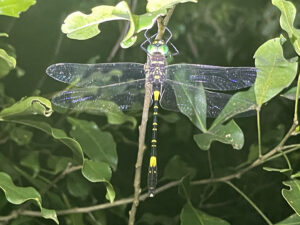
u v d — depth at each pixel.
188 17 0.54
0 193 0.38
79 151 0.32
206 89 0.37
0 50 0.30
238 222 0.50
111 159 0.37
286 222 0.34
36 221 0.39
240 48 0.55
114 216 0.46
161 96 0.37
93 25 0.29
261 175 0.49
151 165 0.37
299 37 0.31
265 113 0.51
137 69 0.36
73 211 0.37
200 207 0.47
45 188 0.38
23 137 0.40
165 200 0.48
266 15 0.54
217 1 0.55
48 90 0.47
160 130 0.49
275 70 0.34
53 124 0.43
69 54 0.49
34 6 0.47
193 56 0.55
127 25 0.44
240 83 0.36
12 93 0.47
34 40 0.47
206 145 0.35
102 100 0.36
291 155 0.46
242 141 0.35
